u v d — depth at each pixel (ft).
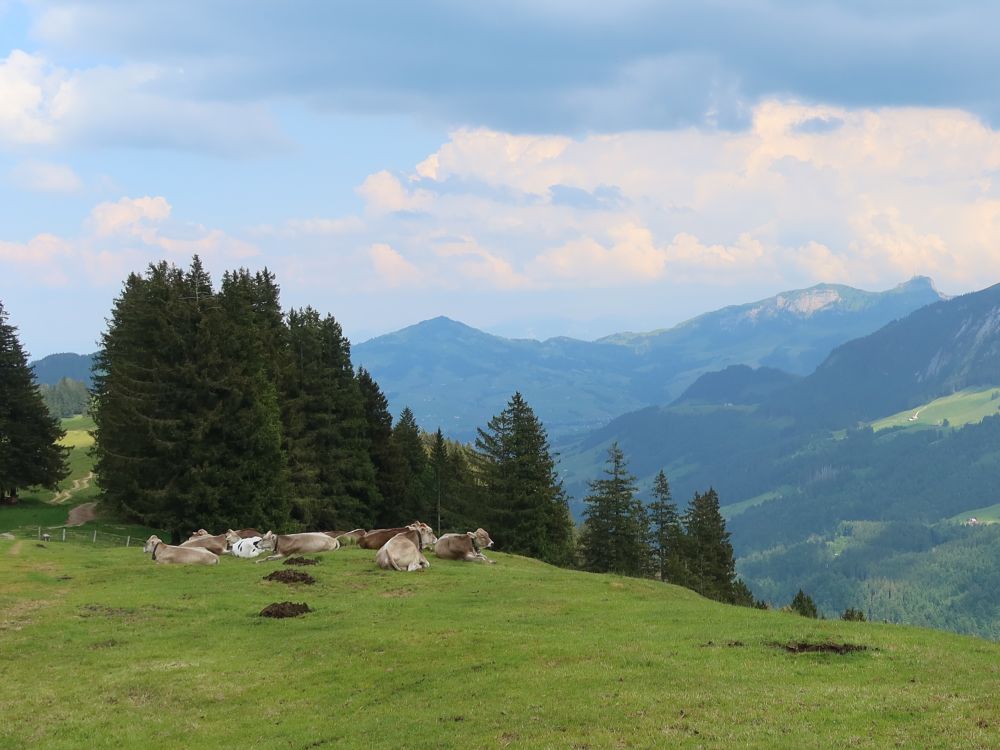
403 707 47.96
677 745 37.88
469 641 60.90
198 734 46.32
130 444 168.86
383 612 73.72
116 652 62.75
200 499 165.37
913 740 36.91
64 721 48.80
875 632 61.62
